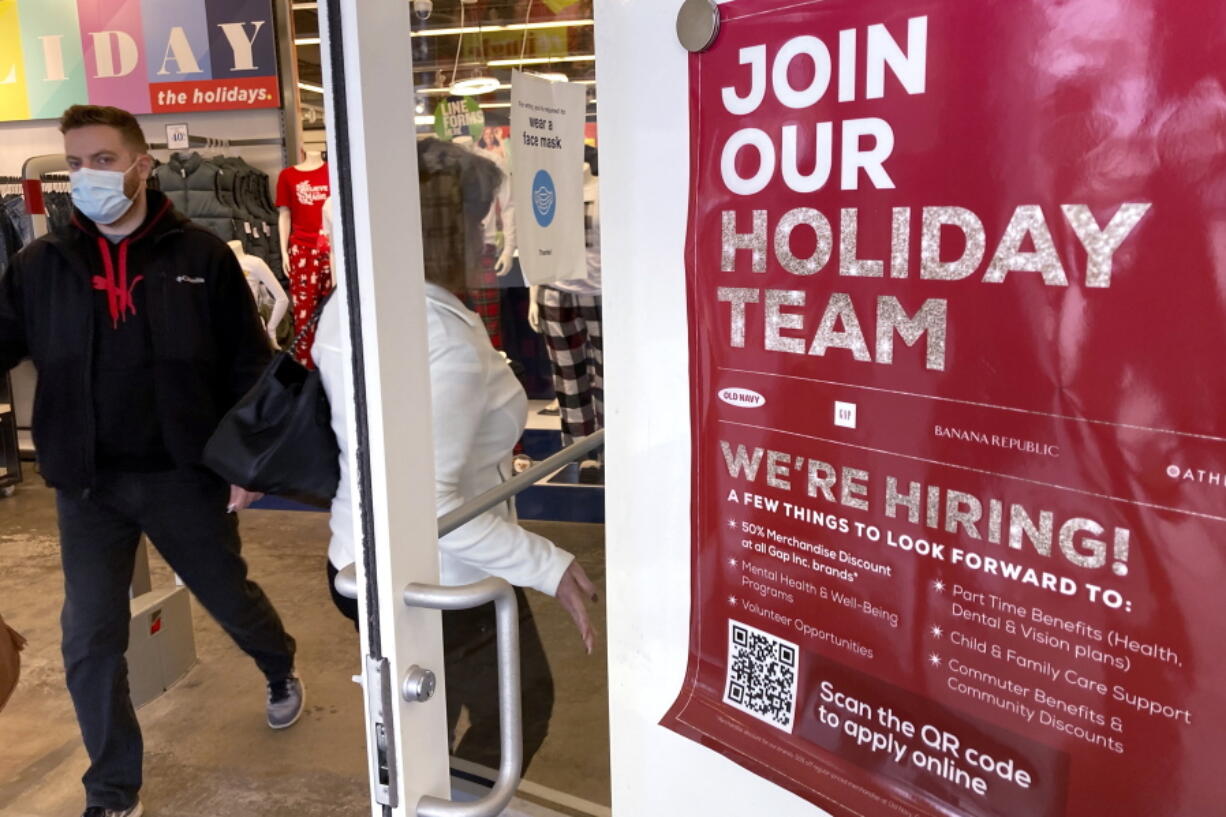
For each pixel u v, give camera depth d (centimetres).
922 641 65
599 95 79
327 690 303
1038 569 58
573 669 167
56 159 525
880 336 64
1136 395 52
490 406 136
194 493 233
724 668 80
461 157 126
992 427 59
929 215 60
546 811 159
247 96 491
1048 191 54
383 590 83
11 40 508
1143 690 54
